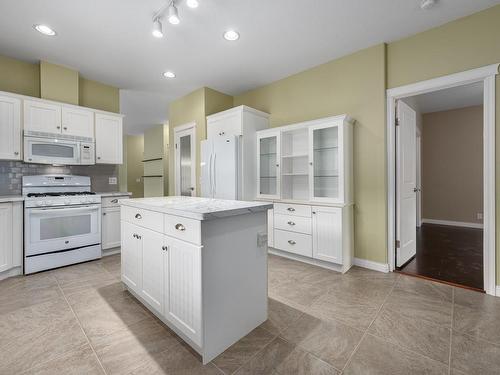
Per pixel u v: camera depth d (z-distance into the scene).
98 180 3.75
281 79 3.71
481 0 2.11
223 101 4.27
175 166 4.60
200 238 1.37
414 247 3.29
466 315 1.88
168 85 3.96
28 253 2.68
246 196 3.53
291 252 3.17
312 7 2.21
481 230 4.81
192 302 1.45
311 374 1.32
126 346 1.54
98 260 3.20
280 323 1.79
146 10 2.23
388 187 2.79
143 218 1.91
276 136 3.41
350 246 2.91
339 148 2.77
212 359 1.44
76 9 2.21
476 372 1.33
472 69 2.28
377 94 2.79
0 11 2.22
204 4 2.16
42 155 2.97
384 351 1.49
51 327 1.73
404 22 2.41
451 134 5.30
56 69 3.21
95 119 3.46
